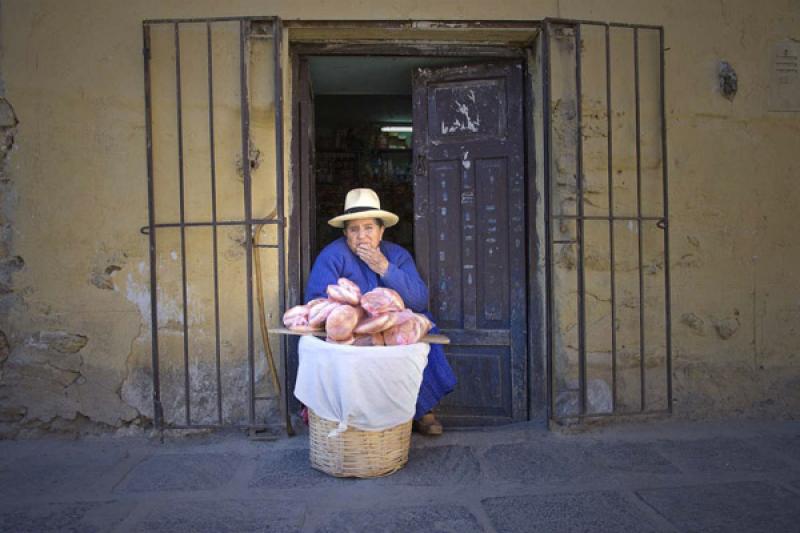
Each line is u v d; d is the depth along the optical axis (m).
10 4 3.04
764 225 3.40
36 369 3.07
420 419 3.13
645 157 3.29
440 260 3.51
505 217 3.45
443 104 3.52
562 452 2.87
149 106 3.02
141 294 3.09
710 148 3.35
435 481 2.54
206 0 3.10
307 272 3.38
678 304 3.33
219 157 3.10
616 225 3.27
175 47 3.03
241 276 3.11
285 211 3.18
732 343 3.38
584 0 3.24
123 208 3.08
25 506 2.31
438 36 3.29
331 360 2.45
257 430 3.09
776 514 2.22
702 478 2.56
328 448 2.58
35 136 3.06
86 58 3.07
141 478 2.59
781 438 3.07
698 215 3.34
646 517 2.20
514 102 3.44
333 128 6.92
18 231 3.05
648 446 2.95
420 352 2.53
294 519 2.20
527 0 3.20
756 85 3.39
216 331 3.03
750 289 3.39
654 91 3.30
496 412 3.49
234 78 3.09
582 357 3.14
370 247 2.93
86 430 3.09
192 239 3.10
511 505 2.31
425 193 3.52
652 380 3.32
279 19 3.06
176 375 3.11
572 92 3.24
